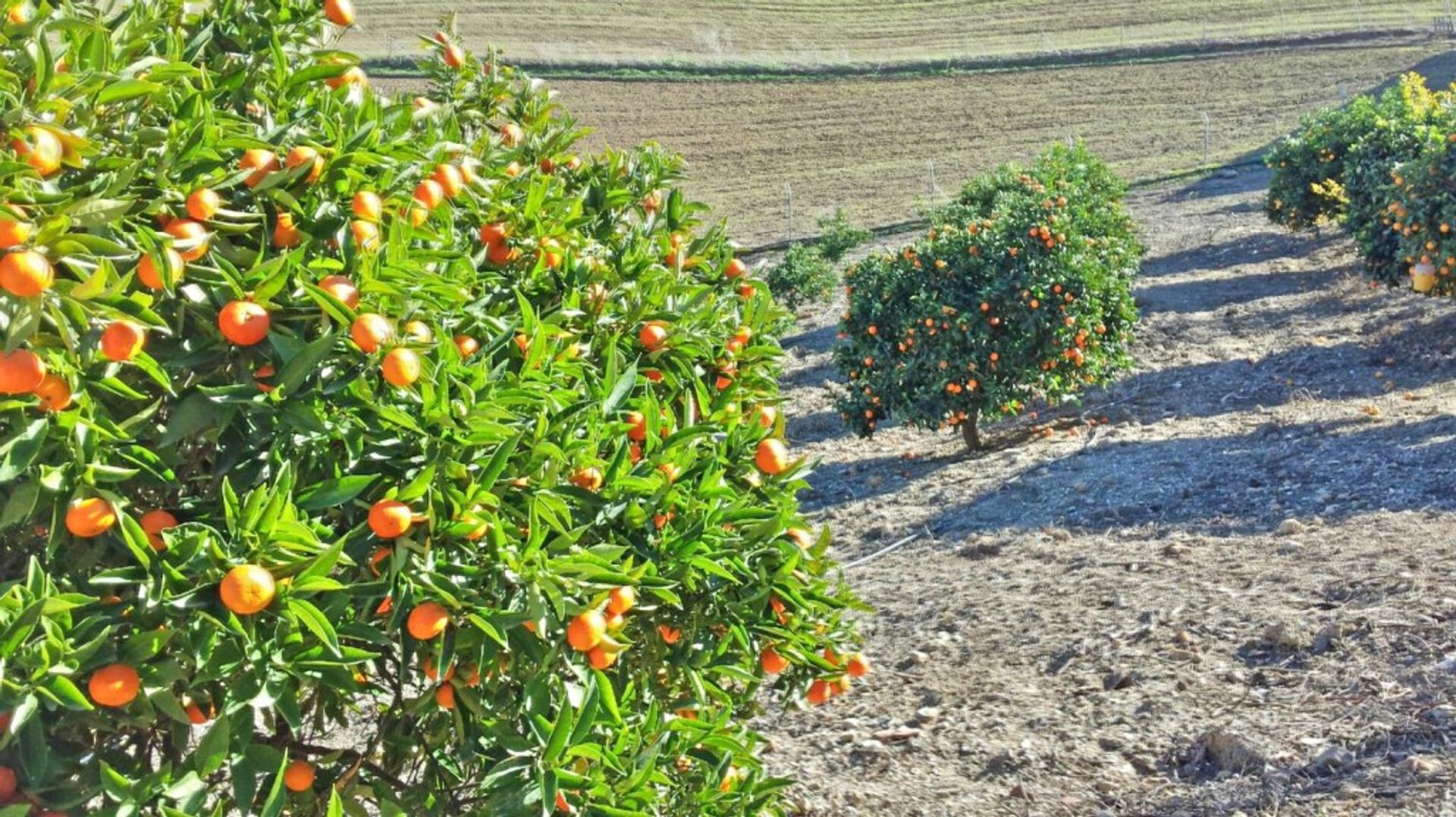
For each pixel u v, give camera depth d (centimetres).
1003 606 597
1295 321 1334
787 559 281
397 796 252
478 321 250
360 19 4503
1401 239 998
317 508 209
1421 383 982
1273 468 739
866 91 3912
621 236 339
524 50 4144
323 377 215
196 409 207
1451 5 4397
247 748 212
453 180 260
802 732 496
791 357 1656
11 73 192
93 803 213
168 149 215
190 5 256
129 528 193
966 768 430
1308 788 362
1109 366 1088
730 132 3541
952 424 1040
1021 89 3841
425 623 211
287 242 229
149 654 196
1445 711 381
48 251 186
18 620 180
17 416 192
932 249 1030
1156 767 402
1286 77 3672
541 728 231
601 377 289
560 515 233
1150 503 727
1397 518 593
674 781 283
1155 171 2867
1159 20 4544
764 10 4938
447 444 219
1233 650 473
